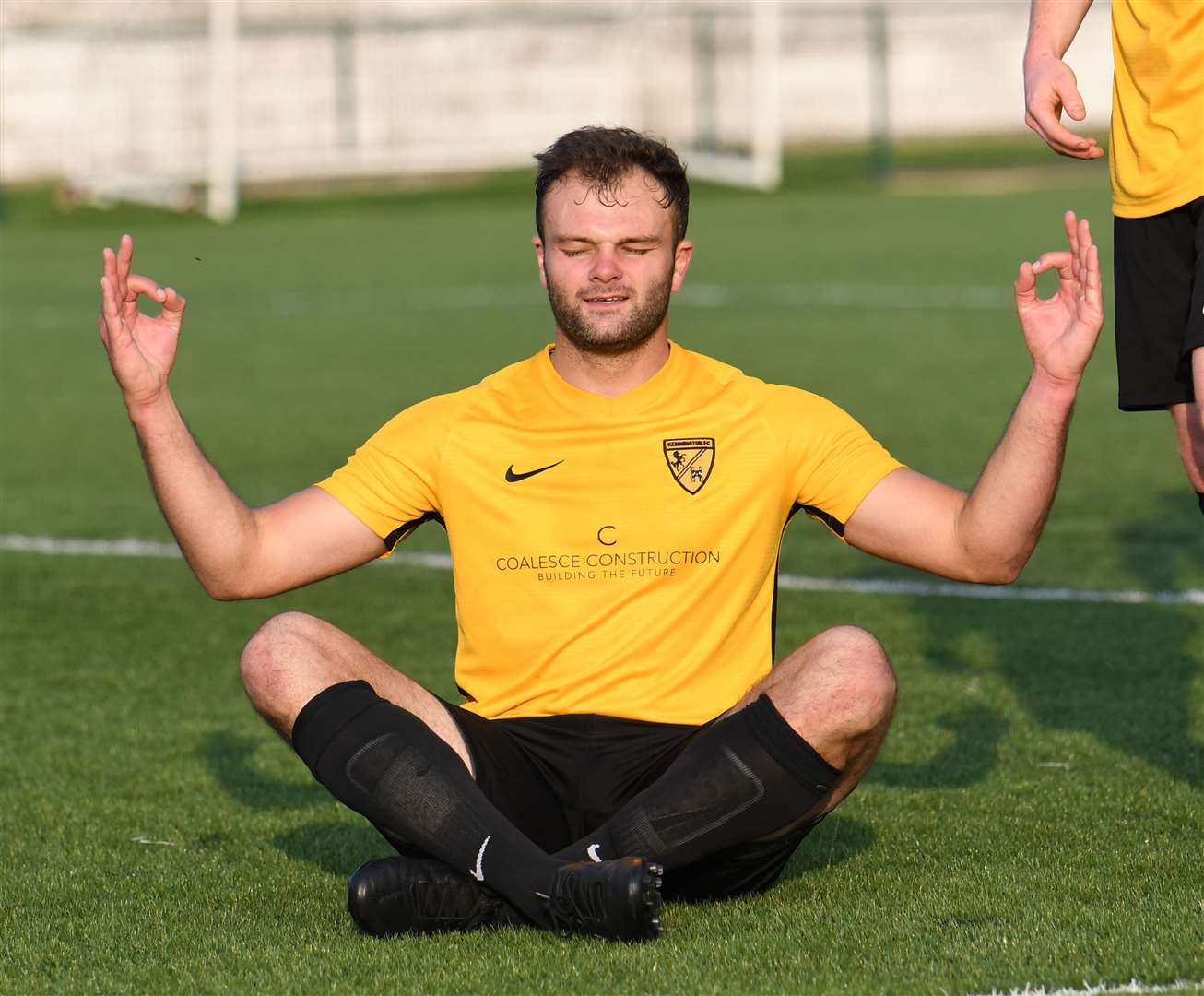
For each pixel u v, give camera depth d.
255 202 67.88
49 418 28.06
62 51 72.31
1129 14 9.45
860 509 8.44
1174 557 17.38
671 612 8.36
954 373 29.38
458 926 8.08
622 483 8.39
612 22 74.19
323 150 73.56
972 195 62.50
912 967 7.39
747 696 8.17
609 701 8.36
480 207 65.62
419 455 8.59
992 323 35.22
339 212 65.69
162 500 8.33
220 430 26.05
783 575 17.44
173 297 8.27
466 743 8.19
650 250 8.25
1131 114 9.49
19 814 10.91
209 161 71.94
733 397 8.56
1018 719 12.35
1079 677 13.41
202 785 11.51
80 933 8.55
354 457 8.74
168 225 62.94
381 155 72.25
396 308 40.59
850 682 7.65
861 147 78.50
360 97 73.81
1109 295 36.75
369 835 10.36
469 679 8.70
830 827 10.05
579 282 8.27
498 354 33.03
